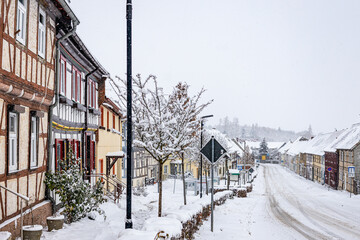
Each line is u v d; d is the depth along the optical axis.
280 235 14.73
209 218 16.44
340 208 26.25
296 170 94.62
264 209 24.41
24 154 9.91
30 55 10.14
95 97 20.06
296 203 29.44
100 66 18.55
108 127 24.34
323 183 62.16
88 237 9.82
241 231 13.82
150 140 13.09
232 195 31.12
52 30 12.23
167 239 8.02
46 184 11.72
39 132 11.16
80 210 12.15
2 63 8.33
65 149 13.85
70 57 14.91
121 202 19.75
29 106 10.35
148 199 26.91
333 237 15.02
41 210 10.86
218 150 12.51
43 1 11.16
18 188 9.45
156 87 12.79
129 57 8.77
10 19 8.80
